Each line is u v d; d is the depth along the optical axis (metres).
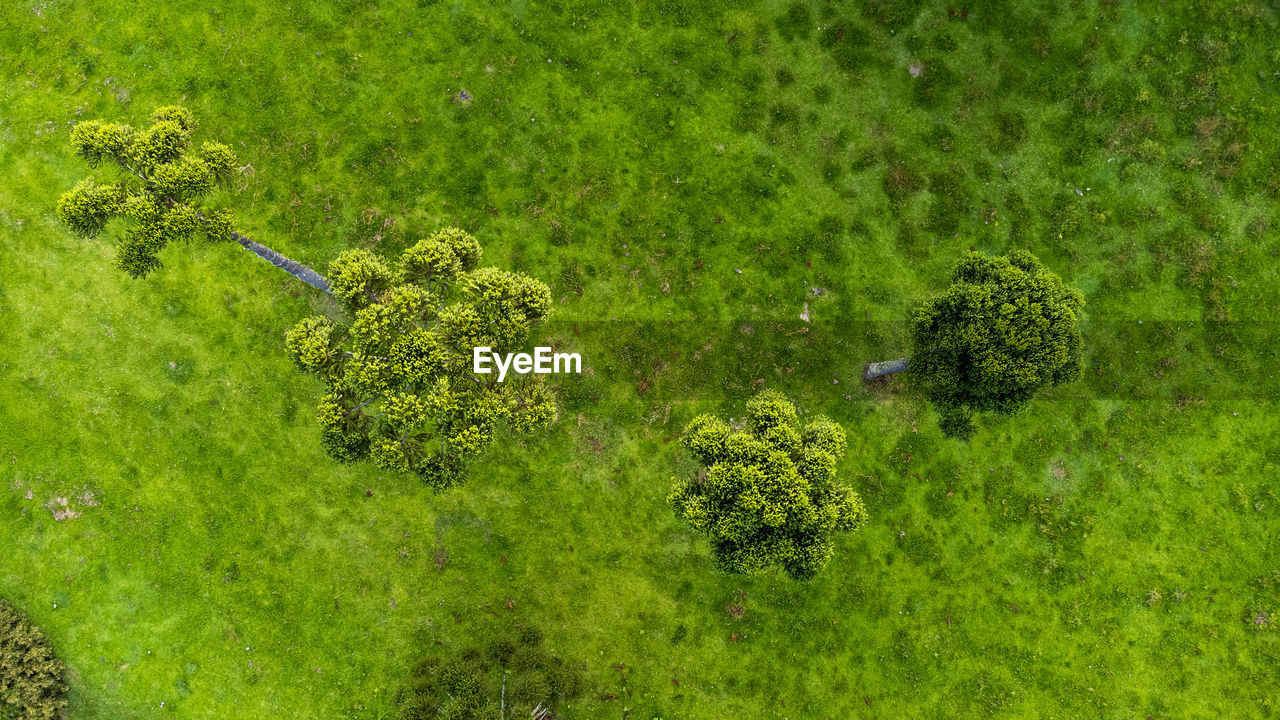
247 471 20.67
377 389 15.97
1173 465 20.70
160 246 16.86
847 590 20.59
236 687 20.47
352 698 20.45
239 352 20.72
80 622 20.47
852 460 20.73
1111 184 20.86
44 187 20.73
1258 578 20.44
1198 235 20.83
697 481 16.41
